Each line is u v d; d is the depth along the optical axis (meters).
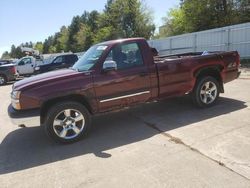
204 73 6.93
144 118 6.64
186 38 21.09
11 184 4.12
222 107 6.89
